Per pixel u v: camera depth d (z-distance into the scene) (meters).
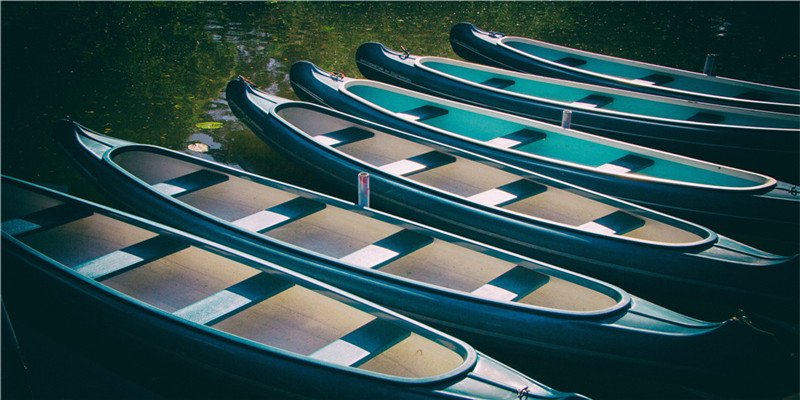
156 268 4.68
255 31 11.66
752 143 6.13
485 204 4.88
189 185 5.36
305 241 5.01
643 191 5.35
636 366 3.71
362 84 7.35
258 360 3.33
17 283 3.94
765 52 11.14
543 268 4.14
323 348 3.59
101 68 9.43
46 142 6.98
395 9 13.64
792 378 3.65
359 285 4.00
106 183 5.08
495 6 14.19
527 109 7.09
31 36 10.70
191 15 12.54
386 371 3.67
